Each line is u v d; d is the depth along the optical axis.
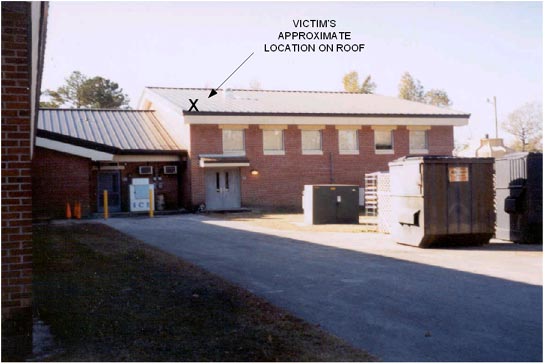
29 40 6.68
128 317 7.16
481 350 5.92
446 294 8.60
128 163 28.22
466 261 11.80
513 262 11.65
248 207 29.12
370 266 11.25
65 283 9.27
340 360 5.55
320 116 30.06
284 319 7.10
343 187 21.12
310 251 13.51
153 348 5.92
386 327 6.82
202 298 8.23
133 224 21.02
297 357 5.63
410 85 68.50
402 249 13.81
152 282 9.40
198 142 28.14
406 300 8.23
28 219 6.05
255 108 29.95
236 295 8.45
